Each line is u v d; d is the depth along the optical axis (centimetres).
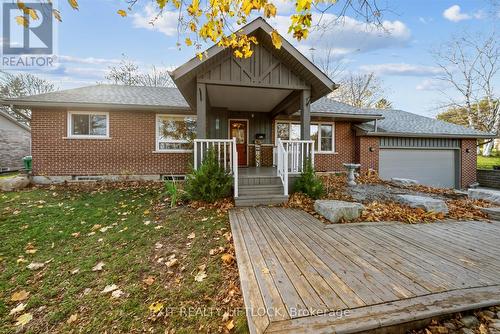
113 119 872
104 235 383
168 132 923
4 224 425
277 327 164
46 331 202
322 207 461
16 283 265
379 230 381
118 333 194
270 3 271
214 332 188
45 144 827
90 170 858
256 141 1019
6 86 1975
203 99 576
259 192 588
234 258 293
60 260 311
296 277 231
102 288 252
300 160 645
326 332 160
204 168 552
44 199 595
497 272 243
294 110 913
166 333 191
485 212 480
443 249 303
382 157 1075
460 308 185
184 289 241
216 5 291
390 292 205
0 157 1323
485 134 1091
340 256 280
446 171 1132
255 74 602
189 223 421
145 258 307
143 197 624
